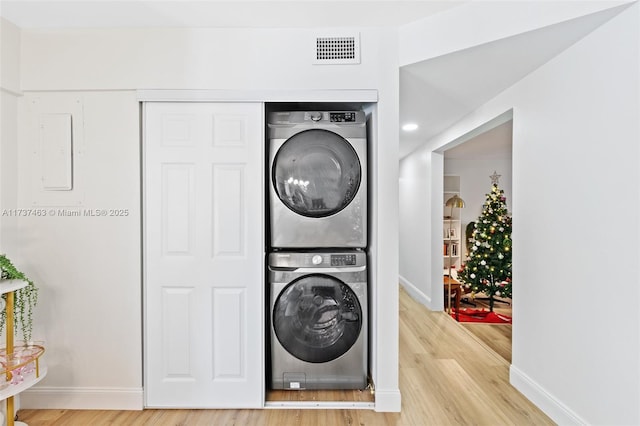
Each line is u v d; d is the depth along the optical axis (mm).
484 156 5629
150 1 1905
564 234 2027
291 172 2309
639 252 1564
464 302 4969
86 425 2041
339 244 2324
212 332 2236
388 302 2205
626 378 1628
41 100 2211
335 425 2053
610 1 1617
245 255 2246
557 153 2082
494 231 4266
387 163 2203
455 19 2002
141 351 2223
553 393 2117
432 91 2639
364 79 2197
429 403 2293
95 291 2215
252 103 2232
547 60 2131
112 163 2211
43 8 1968
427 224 4633
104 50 2186
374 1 1918
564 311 2023
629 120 1609
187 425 2051
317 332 2324
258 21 2119
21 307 2021
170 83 2186
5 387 1736
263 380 2236
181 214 2230
